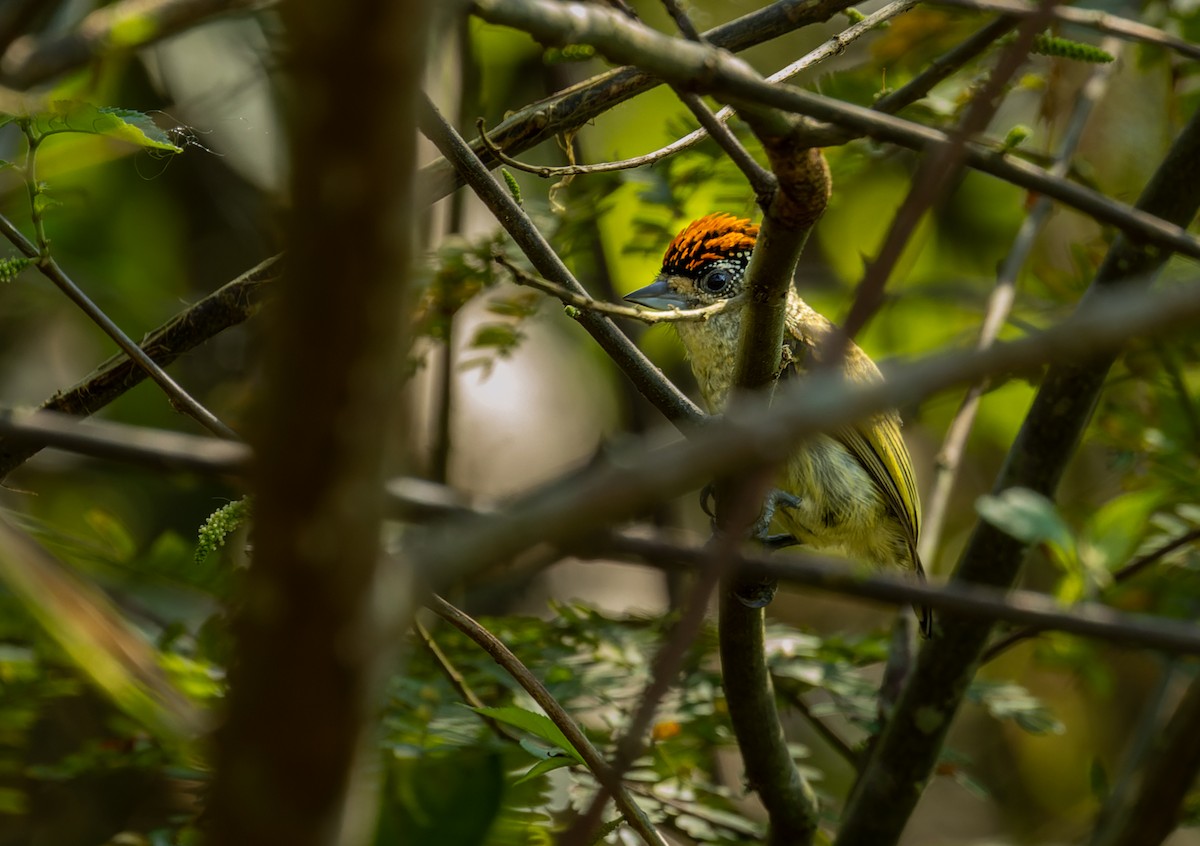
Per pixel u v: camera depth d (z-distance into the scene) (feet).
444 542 7.23
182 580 22.81
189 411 17.99
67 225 34.60
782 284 15.61
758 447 7.77
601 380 41.70
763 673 20.31
